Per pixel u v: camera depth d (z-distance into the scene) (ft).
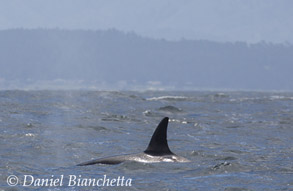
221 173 165.78
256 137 268.41
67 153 204.23
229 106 453.99
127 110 380.78
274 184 151.33
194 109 411.54
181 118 341.82
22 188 146.10
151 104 440.04
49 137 238.89
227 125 315.99
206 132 281.33
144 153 185.16
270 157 203.31
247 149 226.17
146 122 316.40
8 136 234.99
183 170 170.60
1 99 425.69
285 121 345.72
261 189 145.89
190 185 150.30
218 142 245.24
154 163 178.60
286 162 187.52
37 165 180.04
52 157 195.21
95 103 430.61
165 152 186.60
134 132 272.31
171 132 276.41
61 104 409.69
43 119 305.53
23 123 280.51
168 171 168.86
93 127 279.90
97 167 174.81
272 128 308.19
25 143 219.61
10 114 321.93
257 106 463.42
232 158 199.93
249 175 162.40
